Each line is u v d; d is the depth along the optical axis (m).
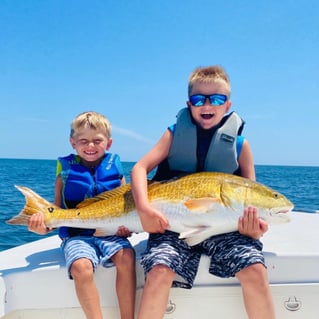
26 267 1.06
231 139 1.17
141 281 1.04
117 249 1.01
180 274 0.98
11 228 3.32
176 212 1.04
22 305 1.04
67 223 1.12
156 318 0.94
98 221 1.10
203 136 1.18
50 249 1.22
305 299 1.04
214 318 1.04
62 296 1.04
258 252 0.98
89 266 0.98
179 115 1.19
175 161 1.19
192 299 1.03
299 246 1.13
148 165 1.13
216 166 1.18
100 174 1.23
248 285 0.94
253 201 1.01
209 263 1.03
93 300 0.97
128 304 1.00
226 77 1.17
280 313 1.04
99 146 1.23
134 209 1.08
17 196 5.77
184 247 1.03
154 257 0.97
